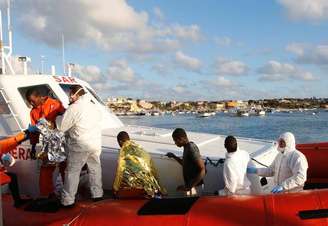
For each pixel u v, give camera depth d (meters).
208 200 4.26
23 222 4.96
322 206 3.85
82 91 5.09
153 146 5.79
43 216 4.91
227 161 4.86
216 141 6.57
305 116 91.19
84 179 5.40
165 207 4.27
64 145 5.10
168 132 6.93
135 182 4.91
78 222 4.33
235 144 4.91
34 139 5.29
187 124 60.41
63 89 6.63
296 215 3.82
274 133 42.00
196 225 3.97
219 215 3.99
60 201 4.98
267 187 5.79
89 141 4.96
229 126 53.81
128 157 5.00
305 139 35.44
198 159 4.91
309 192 4.11
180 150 5.57
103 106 7.61
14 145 5.16
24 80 6.19
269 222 3.83
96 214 4.37
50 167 5.28
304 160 4.77
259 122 64.06
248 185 4.97
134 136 6.37
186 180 4.96
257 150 6.26
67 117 4.89
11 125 5.92
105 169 5.54
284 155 4.92
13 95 5.99
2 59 6.98
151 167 5.11
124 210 4.35
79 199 5.29
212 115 109.25
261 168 5.26
